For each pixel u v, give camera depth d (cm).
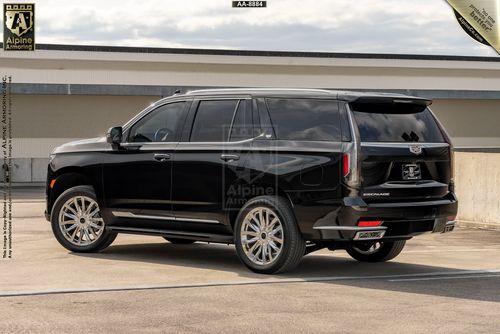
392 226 1078
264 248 1105
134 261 1212
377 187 1061
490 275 1124
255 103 1142
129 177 1235
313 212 1067
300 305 895
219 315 841
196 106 1197
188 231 1195
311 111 1098
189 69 4106
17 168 3684
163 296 936
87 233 1288
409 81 4403
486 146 4438
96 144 1284
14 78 3853
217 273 1110
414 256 1327
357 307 888
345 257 1316
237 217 1123
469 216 1794
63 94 3866
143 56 4050
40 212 2025
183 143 1191
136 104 4028
